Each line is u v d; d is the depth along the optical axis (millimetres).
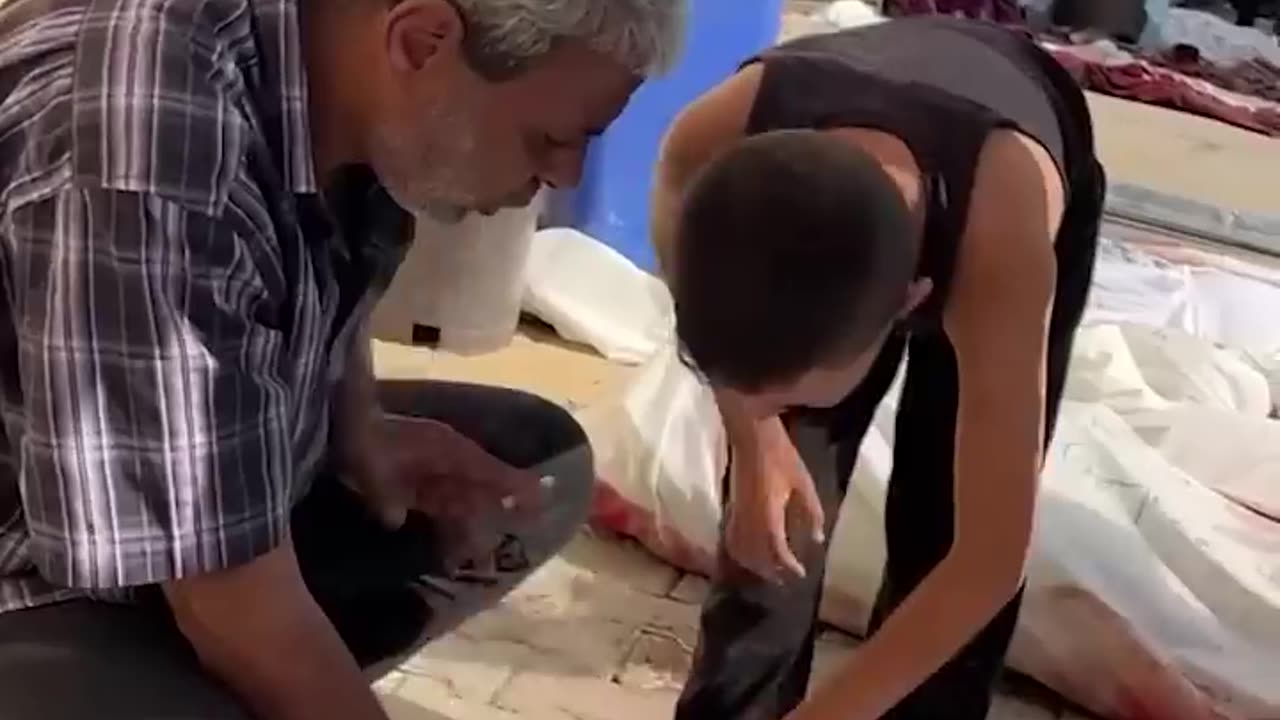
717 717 1484
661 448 1854
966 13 4414
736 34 2527
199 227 894
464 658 1670
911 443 1366
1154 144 3670
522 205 1096
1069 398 2021
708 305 977
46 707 965
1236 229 3029
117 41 889
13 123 901
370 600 1346
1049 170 1069
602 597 1798
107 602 1047
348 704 1037
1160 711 1610
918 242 1019
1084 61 4156
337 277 1135
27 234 887
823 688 1150
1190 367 2162
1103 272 2572
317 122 993
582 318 2398
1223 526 1776
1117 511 1735
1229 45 4570
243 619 976
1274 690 1607
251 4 934
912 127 1053
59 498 906
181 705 988
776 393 998
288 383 1018
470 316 2314
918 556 1420
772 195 956
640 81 998
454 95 956
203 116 890
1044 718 1684
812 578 1448
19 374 935
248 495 939
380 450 1395
